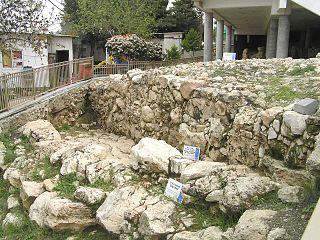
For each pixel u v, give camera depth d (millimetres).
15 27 9008
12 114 8055
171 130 6352
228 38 18500
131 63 12891
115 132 8695
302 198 3336
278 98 4844
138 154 4895
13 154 6711
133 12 21297
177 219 3805
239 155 4770
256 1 11031
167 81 6523
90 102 9789
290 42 20219
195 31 24109
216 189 3805
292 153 3920
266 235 3004
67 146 6238
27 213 5090
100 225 4312
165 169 4582
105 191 4645
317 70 5805
